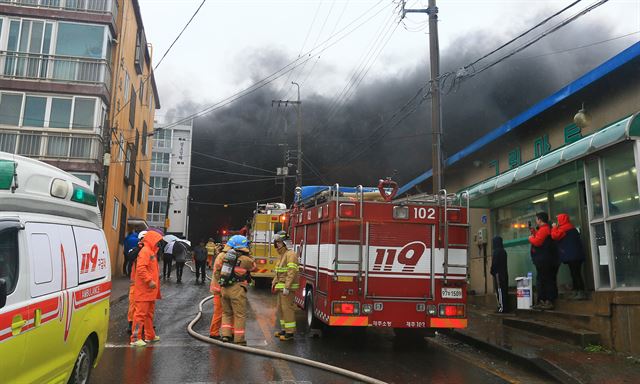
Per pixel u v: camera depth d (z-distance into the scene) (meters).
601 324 7.55
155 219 65.19
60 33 20.69
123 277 21.03
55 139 20.09
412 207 7.90
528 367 6.80
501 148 14.07
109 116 21.64
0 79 19.94
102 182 19.20
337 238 7.64
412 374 6.45
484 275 13.65
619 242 7.73
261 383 5.77
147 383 5.63
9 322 3.45
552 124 11.72
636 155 7.20
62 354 4.34
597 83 9.70
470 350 8.11
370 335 9.26
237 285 7.93
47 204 4.36
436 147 12.48
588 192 8.49
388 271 7.71
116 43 22.31
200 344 7.91
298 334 9.17
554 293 9.30
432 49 13.10
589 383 5.68
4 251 3.59
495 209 13.52
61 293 4.31
